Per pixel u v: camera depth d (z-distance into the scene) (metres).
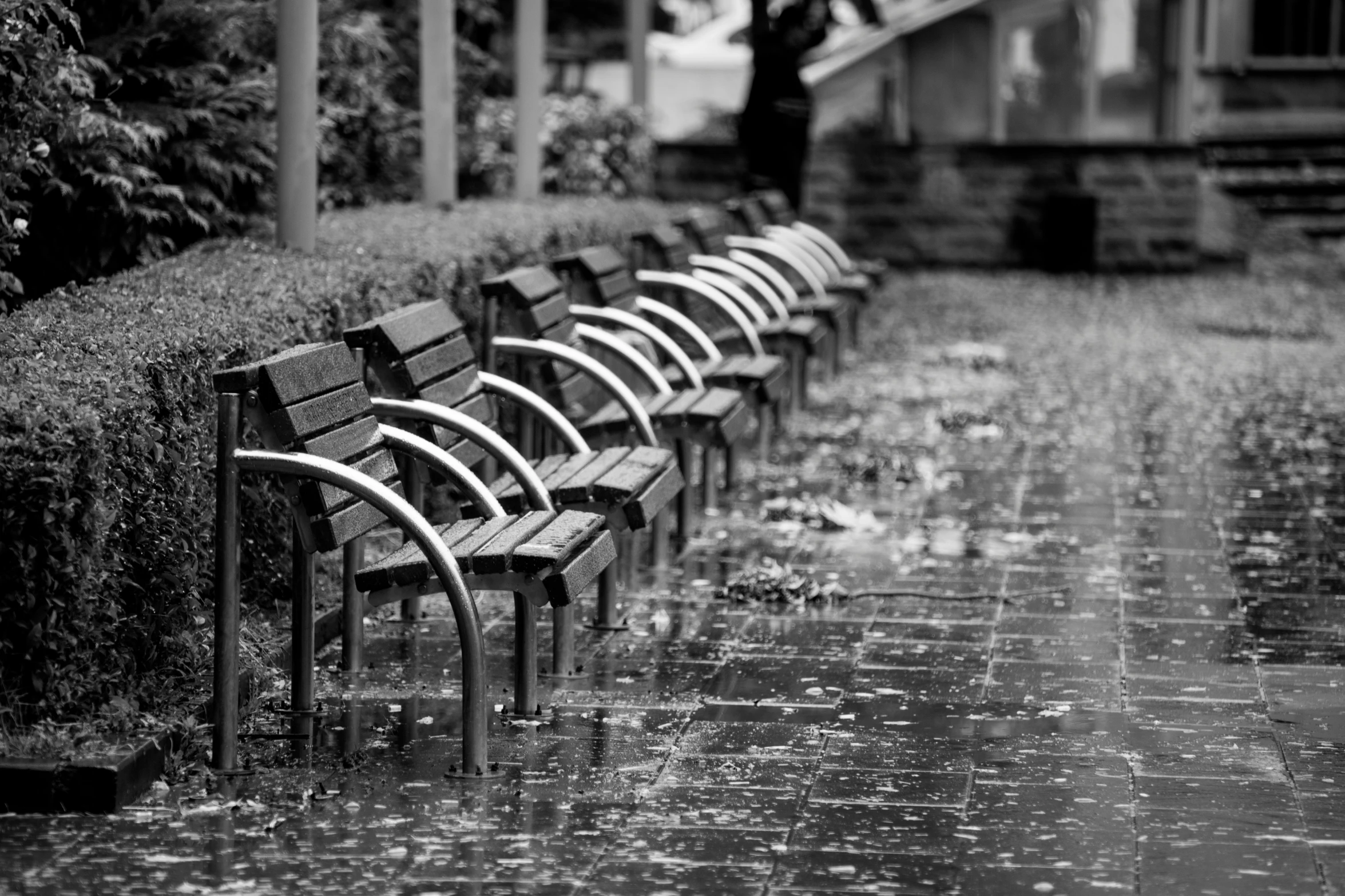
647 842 6.04
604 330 11.38
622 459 8.90
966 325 22.52
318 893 5.61
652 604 9.39
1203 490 12.53
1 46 8.17
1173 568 10.20
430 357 8.34
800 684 7.94
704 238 15.84
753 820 6.25
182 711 6.91
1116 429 15.09
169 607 7.11
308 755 6.92
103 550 6.59
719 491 12.41
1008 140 30.78
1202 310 24.17
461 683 7.92
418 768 6.78
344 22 17.17
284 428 6.59
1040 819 6.26
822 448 14.09
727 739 7.16
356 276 9.82
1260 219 31.08
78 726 6.50
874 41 30.52
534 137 18.52
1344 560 10.43
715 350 12.45
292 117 10.91
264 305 8.52
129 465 6.73
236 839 6.04
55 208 10.86
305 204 11.02
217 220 12.07
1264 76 34.12
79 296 8.39
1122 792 6.53
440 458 7.48
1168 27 30.45
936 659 8.36
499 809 6.35
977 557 10.47
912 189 29.17
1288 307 24.47
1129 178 28.86
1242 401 16.58
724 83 37.56
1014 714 7.51
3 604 6.23
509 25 27.34
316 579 9.08
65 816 6.22
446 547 6.59
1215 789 6.55
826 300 17.33
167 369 7.20
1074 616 9.15
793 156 23.56
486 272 12.03
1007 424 15.19
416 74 21.03
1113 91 30.64
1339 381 17.83
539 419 9.31
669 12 43.12
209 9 11.73
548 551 6.84
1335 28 33.94
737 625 8.98
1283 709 7.57
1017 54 30.59
